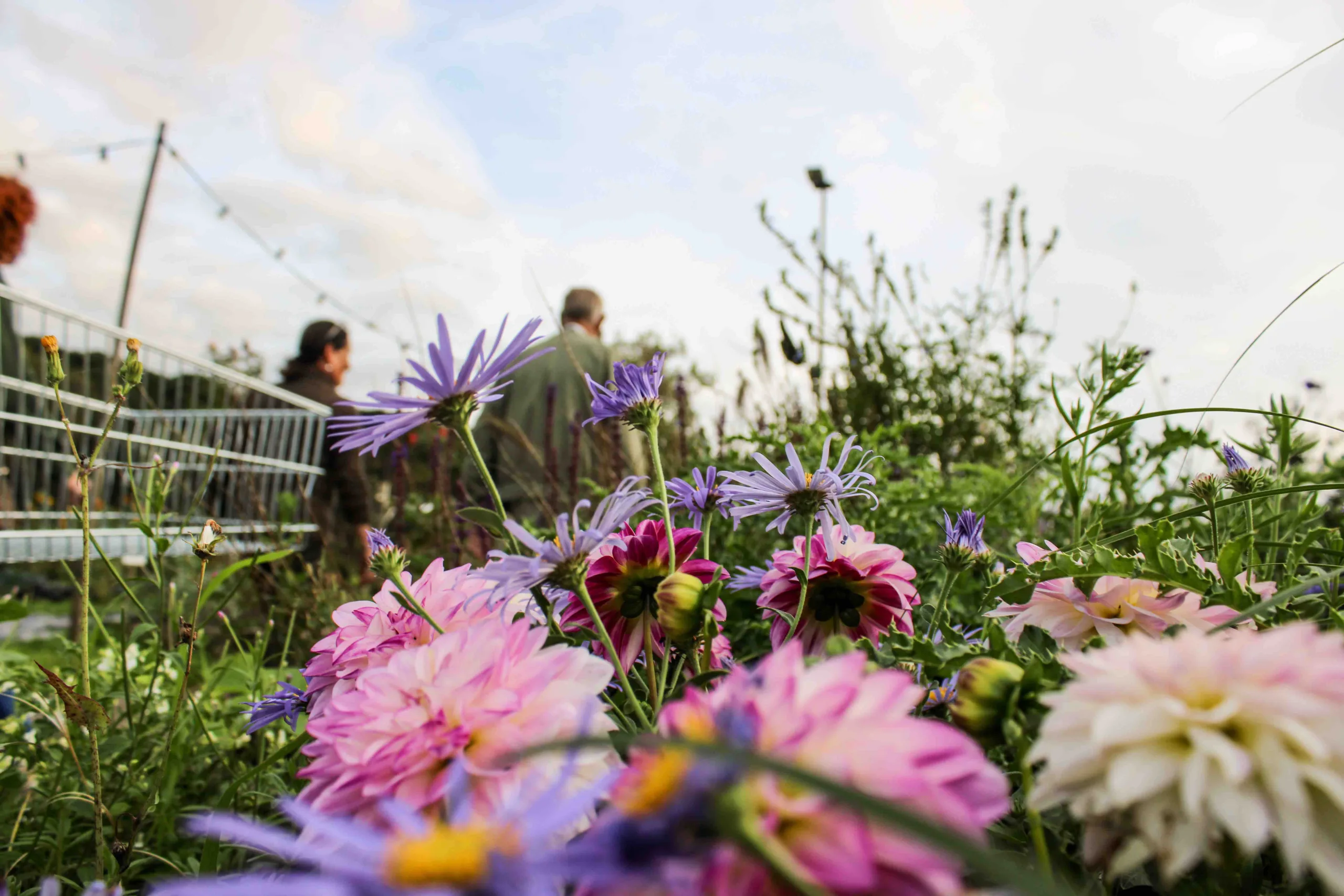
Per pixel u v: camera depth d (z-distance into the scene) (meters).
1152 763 0.39
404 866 0.33
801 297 2.96
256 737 1.45
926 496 2.00
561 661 0.54
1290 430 1.10
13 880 0.99
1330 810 0.38
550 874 0.32
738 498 0.86
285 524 2.55
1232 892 0.44
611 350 3.31
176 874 0.98
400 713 0.53
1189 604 0.68
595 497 2.32
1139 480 1.45
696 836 0.31
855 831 0.33
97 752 0.87
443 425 0.70
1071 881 0.51
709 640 0.78
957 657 0.63
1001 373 3.40
